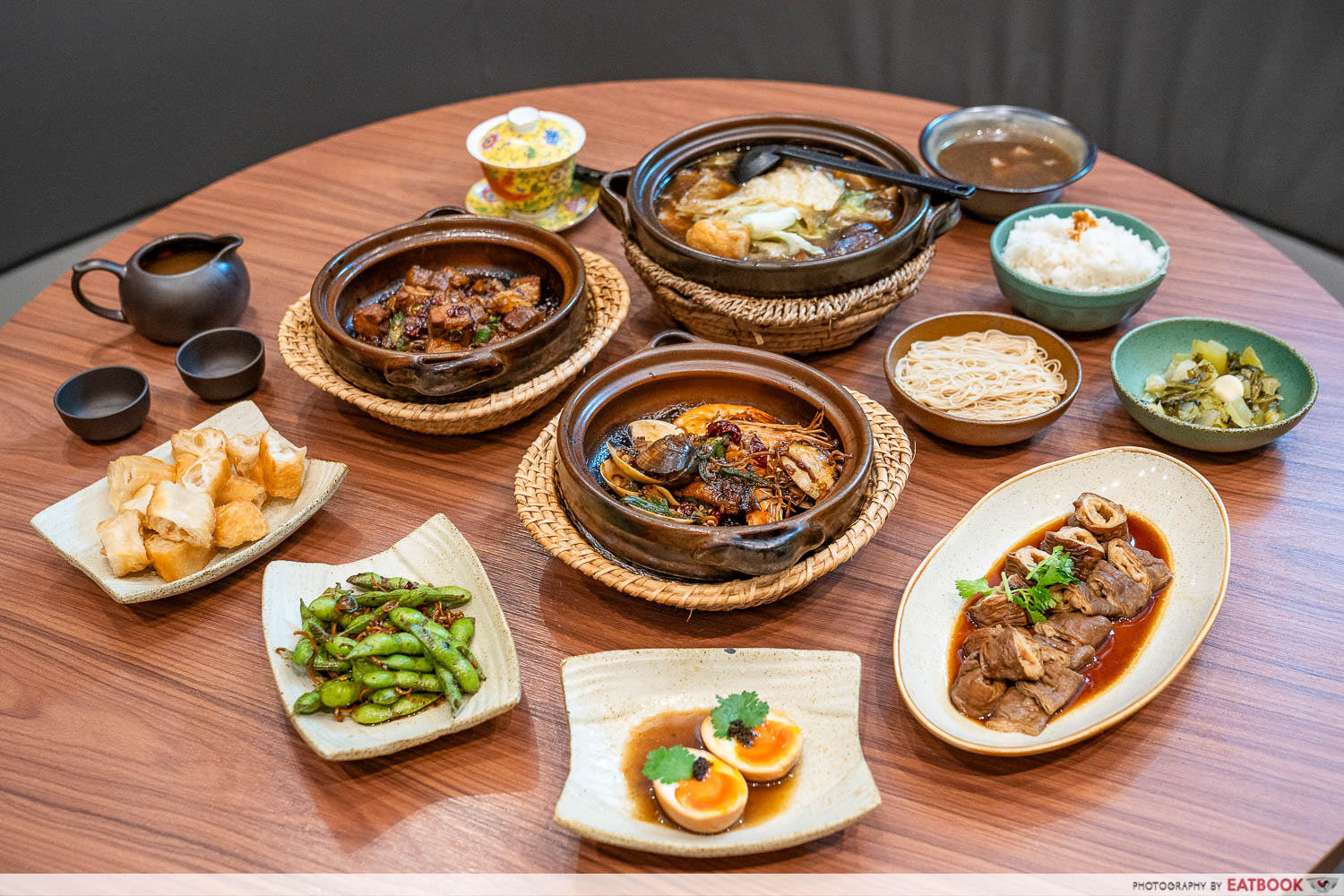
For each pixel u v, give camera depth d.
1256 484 2.31
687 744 1.77
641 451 2.05
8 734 1.88
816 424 2.16
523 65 5.55
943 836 1.68
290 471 2.20
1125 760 1.78
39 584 2.18
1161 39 4.51
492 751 1.83
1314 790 1.72
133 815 1.74
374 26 5.05
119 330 2.93
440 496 2.37
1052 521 2.19
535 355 2.34
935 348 2.60
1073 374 2.45
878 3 5.02
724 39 5.37
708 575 1.88
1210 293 2.88
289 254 3.15
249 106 4.86
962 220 3.28
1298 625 2.00
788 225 2.58
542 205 3.21
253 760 1.83
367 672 1.80
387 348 2.42
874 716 1.88
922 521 2.27
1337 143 4.14
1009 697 1.80
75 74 4.34
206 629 2.08
